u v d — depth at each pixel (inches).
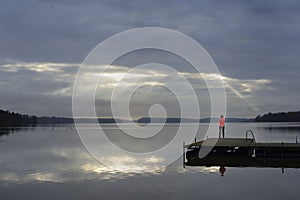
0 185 771.4
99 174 896.3
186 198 634.8
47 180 823.7
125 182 782.5
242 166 996.6
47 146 1787.6
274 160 1118.4
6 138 2539.4
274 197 636.7
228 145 1151.0
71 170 968.3
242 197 638.5
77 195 671.1
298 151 1137.4
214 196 647.8
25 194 685.3
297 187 716.0
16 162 1143.0
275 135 2674.7
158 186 735.7
